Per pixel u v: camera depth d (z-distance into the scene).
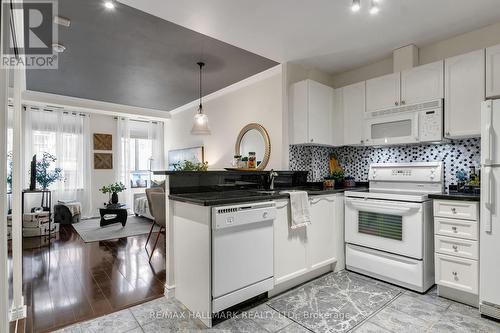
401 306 2.20
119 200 6.51
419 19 2.48
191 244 2.11
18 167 2.01
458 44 2.78
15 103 1.96
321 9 2.32
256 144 3.99
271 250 2.29
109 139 6.46
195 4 2.23
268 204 2.26
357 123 3.27
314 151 3.63
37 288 2.50
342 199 3.05
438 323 1.95
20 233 2.02
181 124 6.42
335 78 3.87
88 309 2.14
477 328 1.88
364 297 2.35
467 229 2.19
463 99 2.46
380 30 2.68
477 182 2.50
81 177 6.07
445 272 2.30
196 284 2.04
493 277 2.00
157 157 7.11
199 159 5.52
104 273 2.87
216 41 3.04
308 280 2.71
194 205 2.07
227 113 4.69
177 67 3.79
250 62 3.60
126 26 2.71
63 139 5.86
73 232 4.71
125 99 5.62
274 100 3.73
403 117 2.83
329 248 2.88
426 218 2.45
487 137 2.02
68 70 3.92
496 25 2.55
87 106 5.75
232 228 2.03
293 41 2.89
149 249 3.73
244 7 2.28
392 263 2.58
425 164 2.80
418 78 2.76
